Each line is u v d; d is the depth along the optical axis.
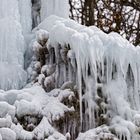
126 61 5.79
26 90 5.52
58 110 5.32
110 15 11.55
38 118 5.28
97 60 5.60
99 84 5.65
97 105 5.61
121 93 5.69
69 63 5.66
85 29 5.84
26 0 6.57
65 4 6.75
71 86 5.60
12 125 5.06
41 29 5.98
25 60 6.23
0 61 5.80
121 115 5.58
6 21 5.93
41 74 5.77
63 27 5.70
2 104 5.16
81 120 5.47
